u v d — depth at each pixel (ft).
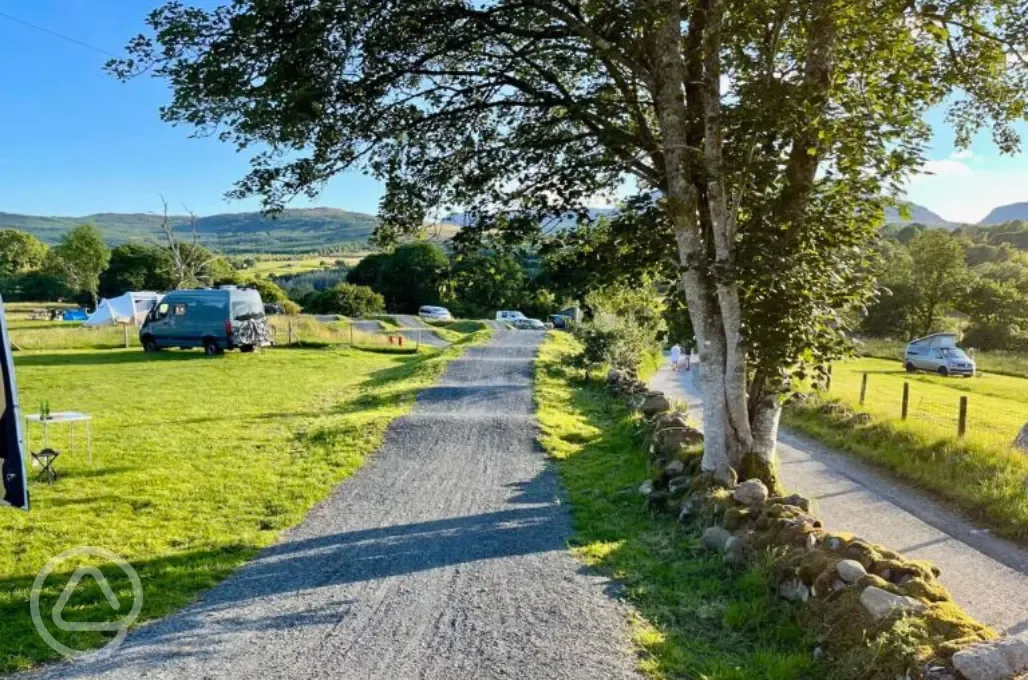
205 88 26.58
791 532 22.68
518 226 33.32
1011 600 24.27
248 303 102.37
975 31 26.81
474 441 45.62
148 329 100.78
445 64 34.42
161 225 178.70
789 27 27.17
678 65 29.12
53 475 34.63
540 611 20.38
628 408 57.26
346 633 18.81
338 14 26.89
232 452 41.78
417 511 31.04
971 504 35.37
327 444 44.04
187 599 21.11
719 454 31.37
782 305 27.99
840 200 28.91
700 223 31.99
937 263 157.17
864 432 50.26
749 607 20.33
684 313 36.24
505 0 31.83
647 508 31.35
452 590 21.94
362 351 115.44
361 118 31.50
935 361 116.47
